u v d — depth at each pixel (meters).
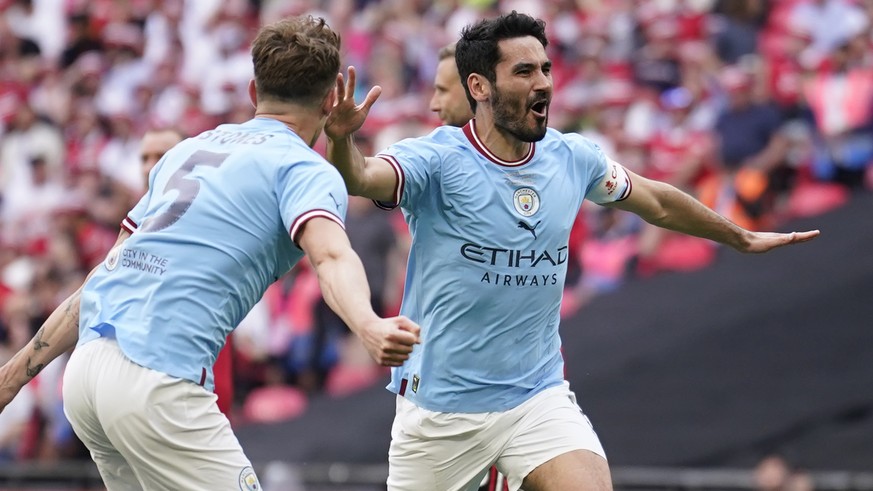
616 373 35.34
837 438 32.69
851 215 38.88
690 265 39.53
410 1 52.94
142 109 53.72
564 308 39.09
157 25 57.84
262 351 40.22
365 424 35.72
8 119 53.59
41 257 45.25
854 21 45.91
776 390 34.06
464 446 18.20
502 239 17.45
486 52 17.36
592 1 50.25
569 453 17.62
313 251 14.10
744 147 39.75
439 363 18.00
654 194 18.91
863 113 41.09
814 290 36.03
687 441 33.59
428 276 17.89
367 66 51.03
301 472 34.25
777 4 46.62
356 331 13.30
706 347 35.41
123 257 15.15
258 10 57.50
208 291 14.77
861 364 34.09
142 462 14.84
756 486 31.17
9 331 42.78
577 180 18.08
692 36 46.31
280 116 15.66
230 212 14.87
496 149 17.61
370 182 16.69
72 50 58.38
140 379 14.56
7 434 39.25
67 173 52.22
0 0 61.50
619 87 44.47
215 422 14.95
